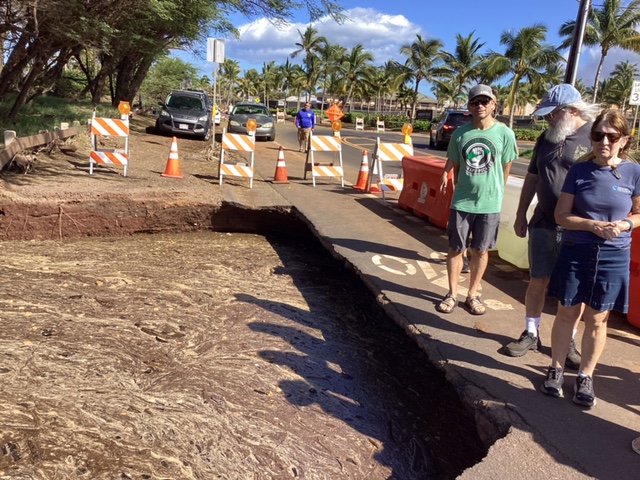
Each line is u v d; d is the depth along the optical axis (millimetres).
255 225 8812
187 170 11750
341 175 10836
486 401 3404
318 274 6910
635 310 4613
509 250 6332
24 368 3949
